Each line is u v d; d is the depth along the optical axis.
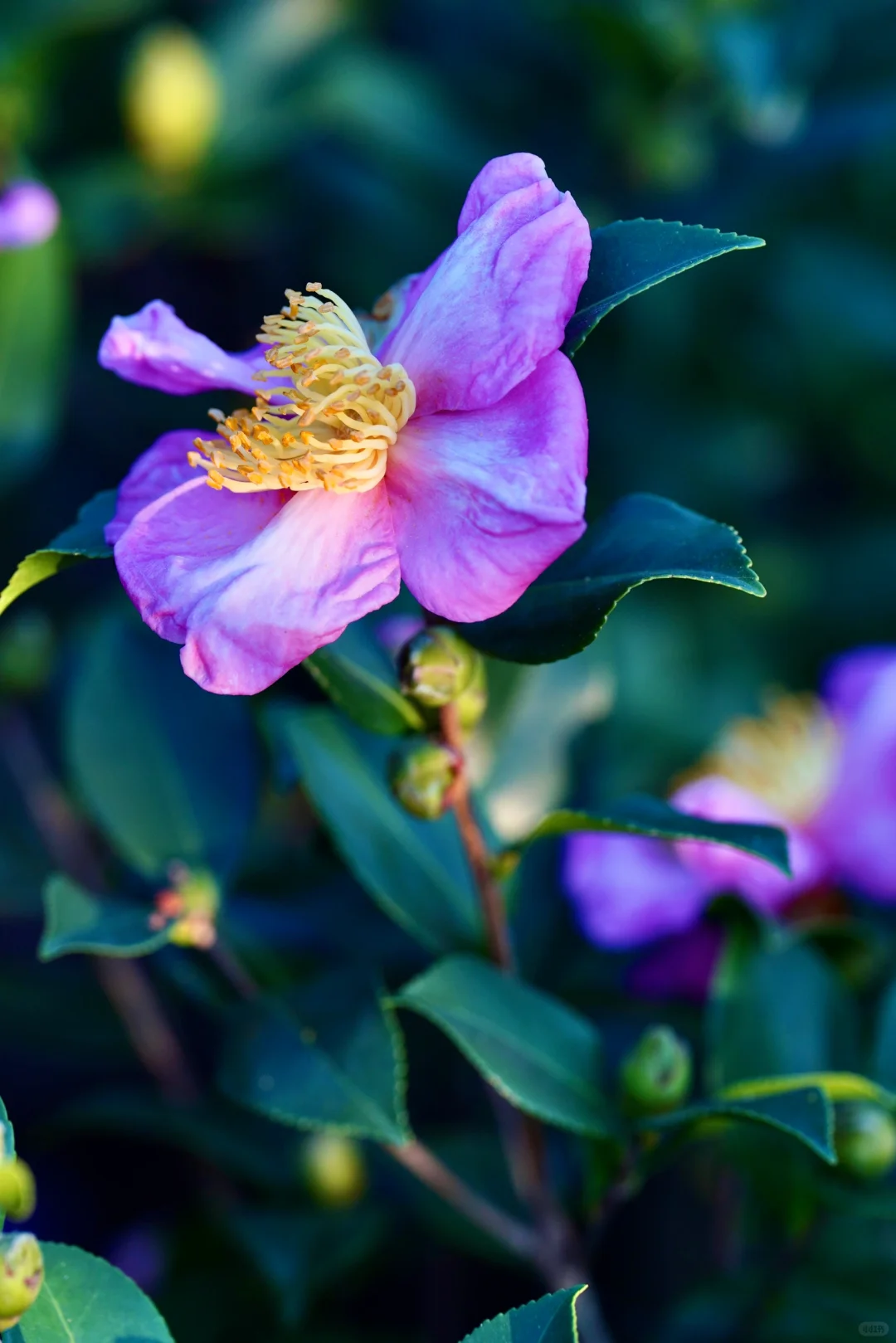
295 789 0.66
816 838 0.66
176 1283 0.63
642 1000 0.64
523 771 0.64
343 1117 0.55
